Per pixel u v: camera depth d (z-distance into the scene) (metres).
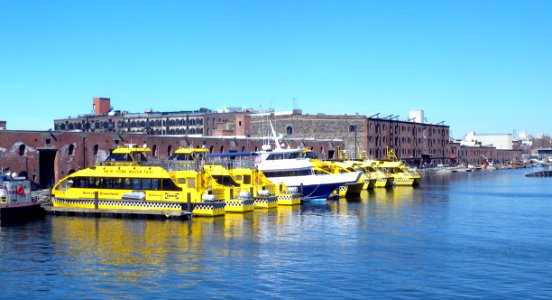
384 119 158.00
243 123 141.12
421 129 184.62
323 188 69.50
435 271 32.41
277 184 65.00
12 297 28.23
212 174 58.22
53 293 28.75
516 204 69.19
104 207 53.22
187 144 89.88
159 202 52.00
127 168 53.69
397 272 32.19
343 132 146.00
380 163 108.38
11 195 52.78
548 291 28.58
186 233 43.91
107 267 33.50
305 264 34.03
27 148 68.38
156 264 34.03
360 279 30.73
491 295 27.95
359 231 45.81
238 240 41.22
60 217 52.66
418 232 45.59
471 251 37.88
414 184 105.81
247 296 27.94
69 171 73.44
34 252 37.56
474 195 83.44
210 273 32.00
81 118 178.62
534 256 36.31
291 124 144.88
